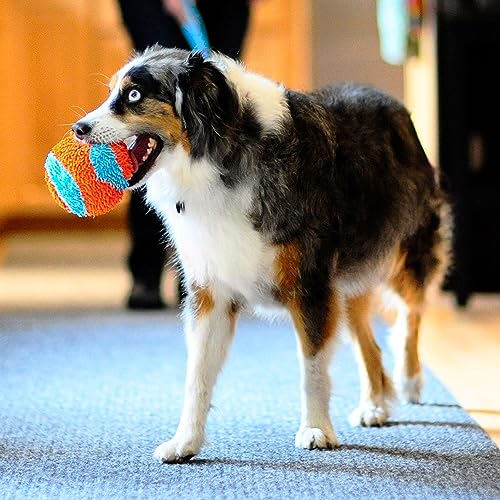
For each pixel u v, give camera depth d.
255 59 15.98
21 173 16.69
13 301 12.20
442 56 11.80
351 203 6.24
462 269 11.43
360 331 6.77
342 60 17.11
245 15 10.73
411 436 6.29
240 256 5.79
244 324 10.48
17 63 16.39
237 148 5.68
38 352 9.09
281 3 15.88
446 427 6.50
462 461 5.70
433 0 11.77
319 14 17.03
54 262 15.72
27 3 16.25
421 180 6.96
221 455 5.88
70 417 6.83
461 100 11.69
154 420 6.73
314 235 5.91
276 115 5.85
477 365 8.39
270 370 8.24
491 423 6.67
